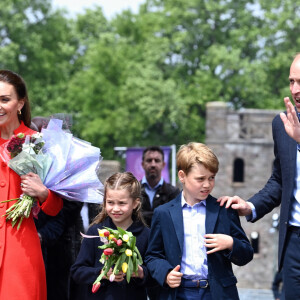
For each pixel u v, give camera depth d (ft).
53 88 171.53
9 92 20.31
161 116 168.14
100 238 20.70
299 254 19.93
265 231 142.92
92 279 20.88
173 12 175.94
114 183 21.25
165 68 176.45
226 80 171.12
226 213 20.22
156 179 36.73
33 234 20.34
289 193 20.02
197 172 19.71
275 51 176.04
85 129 166.91
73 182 20.66
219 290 19.63
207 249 20.01
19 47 168.66
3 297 19.60
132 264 19.94
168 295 19.85
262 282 141.38
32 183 19.88
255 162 148.66
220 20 178.91
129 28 183.83
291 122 19.44
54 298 24.62
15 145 19.77
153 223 20.54
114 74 172.96
